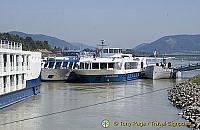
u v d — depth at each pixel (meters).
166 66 113.44
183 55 178.12
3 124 36.09
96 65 87.94
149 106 48.88
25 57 54.03
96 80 87.06
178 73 108.50
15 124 36.22
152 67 103.56
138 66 105.12
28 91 56.16
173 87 72.81
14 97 48.81
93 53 107.69
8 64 46.41
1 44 45.22
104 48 104.31
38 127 34.91
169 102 53.12
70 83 86.25
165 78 106.19
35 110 44.56
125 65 94.62
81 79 86.88
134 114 42.28
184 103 47.12
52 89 71.69
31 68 57.53
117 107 47.97
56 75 90.12
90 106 48.81
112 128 34.56
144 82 92.81
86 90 70.31
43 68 89.62
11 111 43.53
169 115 41.22
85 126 35.44
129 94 63.88
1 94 43.59
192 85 65.88
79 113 42.97
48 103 50.81
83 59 89.56
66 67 92.31
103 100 55.25
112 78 89.31
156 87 78.00
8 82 46.78
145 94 64.12
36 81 61.22
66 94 62.91
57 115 41.56
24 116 40.50
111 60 89.00
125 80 94.12
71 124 36.44
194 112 38.59
